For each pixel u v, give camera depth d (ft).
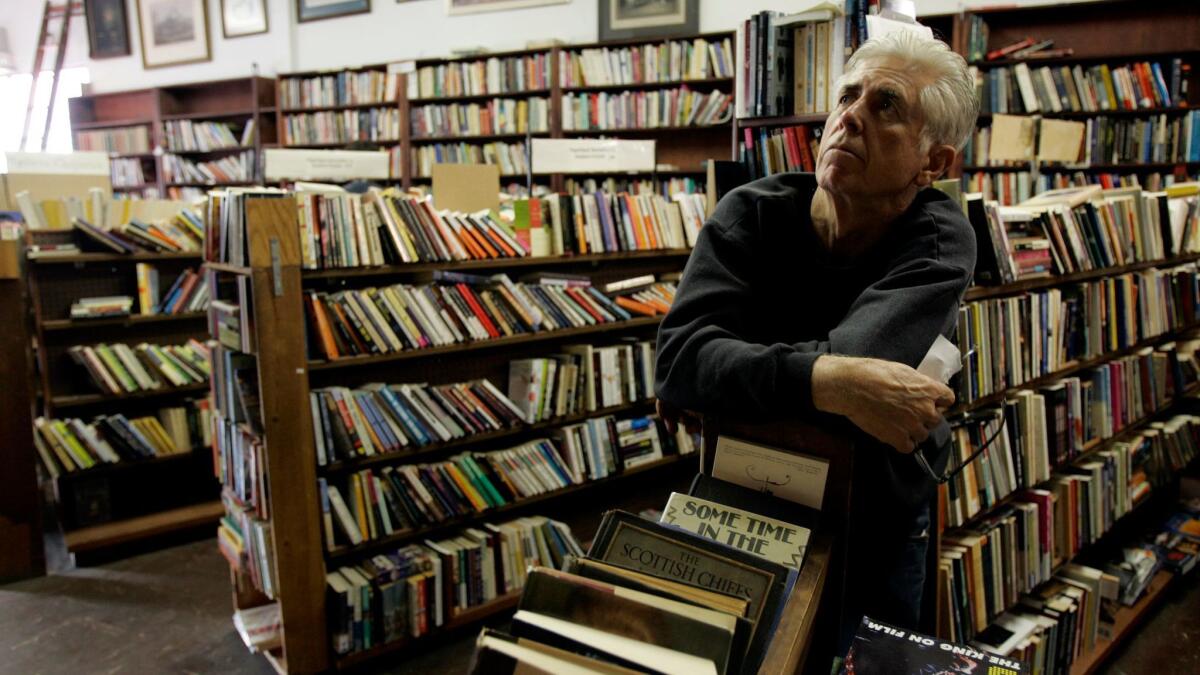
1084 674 8.04
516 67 23.71
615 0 23.65
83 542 11.59
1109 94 18.34
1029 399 7.27
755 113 6.45
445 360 10.11
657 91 22.25
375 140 26.11
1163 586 10.07
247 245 7.71
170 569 11.63
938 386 2.79
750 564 2.82
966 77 3.48
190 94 31.19
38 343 11.88
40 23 34.60
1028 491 7.79
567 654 2.15
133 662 9.13
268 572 8.36
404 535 9.21
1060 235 7.41
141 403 12.94
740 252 3.67
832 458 3.13
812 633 3.03
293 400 7.99
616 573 2.57
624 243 11.28
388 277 9.80
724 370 3.05
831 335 3.15
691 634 2.27
